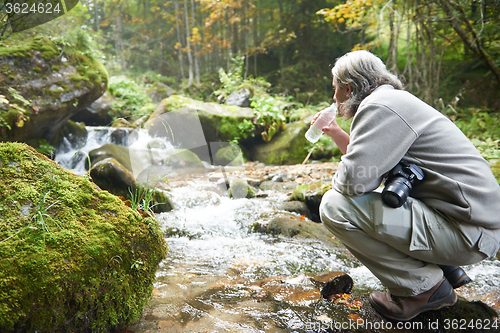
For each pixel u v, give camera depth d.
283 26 13.29
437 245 1.52
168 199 3.34
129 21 15.53
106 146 4.50
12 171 1.40
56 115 4.61
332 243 2.72
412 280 1.60
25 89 4.30
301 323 1.59
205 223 3.10
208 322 1.55
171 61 15.71
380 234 1.56
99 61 5.60
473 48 6.86
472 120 6.55
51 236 1.25
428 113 1.57
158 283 1.97
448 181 1.47
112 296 1.33
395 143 1.51
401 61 9.30
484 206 1.47
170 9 15.62
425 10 6.55
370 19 7.41
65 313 1.19
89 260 1.26
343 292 1.92
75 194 1.43
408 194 1.52
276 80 13.01
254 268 2.24
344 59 1.78
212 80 12.59
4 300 1.07
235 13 13.04
